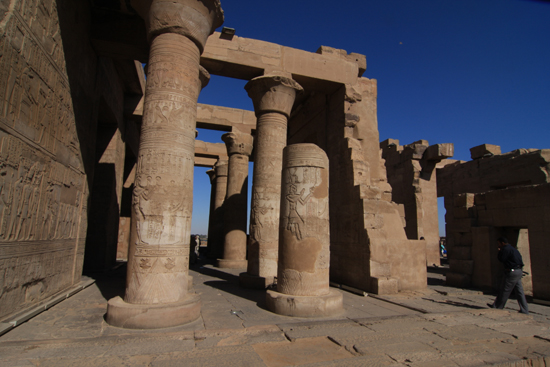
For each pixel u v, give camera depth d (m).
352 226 8.83
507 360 3.60
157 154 5.20
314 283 5.73
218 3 6.01
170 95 5.38
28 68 4.95
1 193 4.30
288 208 6.07
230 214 13.73
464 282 9.34
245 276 8.39
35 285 5.44
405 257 8.52
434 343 4.11
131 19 8.34
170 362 3.37
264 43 9.45
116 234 12.23
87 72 7.92
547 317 6.04
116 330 4.49
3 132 4.30
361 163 9.21
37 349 3.64
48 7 5.61
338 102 10.27
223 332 4.33
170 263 5.05
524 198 8.29
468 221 9.70
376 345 3.98
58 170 6.23
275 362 3.47
